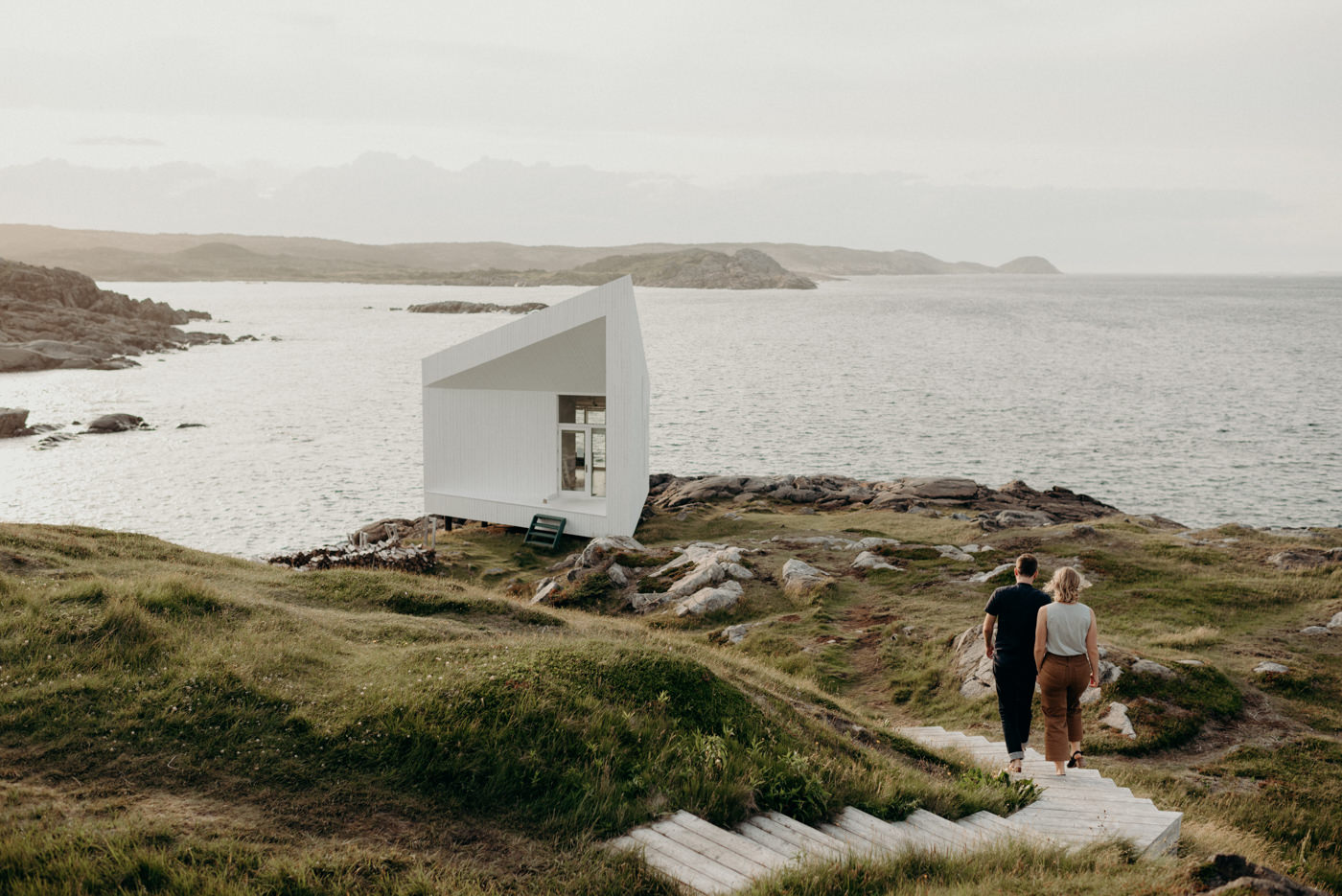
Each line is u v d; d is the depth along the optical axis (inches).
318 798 271.9
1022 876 243.4
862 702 618.2
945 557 946.1
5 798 247.1
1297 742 502.0
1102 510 1373.0
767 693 442.9
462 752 299.7
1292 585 796.0
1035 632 376.2
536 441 1206.3
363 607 589.6
